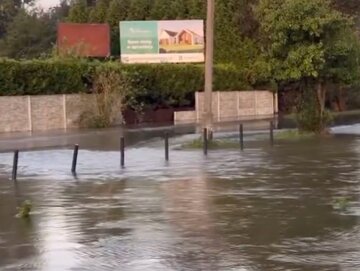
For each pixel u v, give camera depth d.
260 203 17.05
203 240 13.09
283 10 41.34
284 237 13.19
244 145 33.78
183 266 11.23
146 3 72.81
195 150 31.84
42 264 11.56
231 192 18.86
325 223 14.45
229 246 12.55
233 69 66.31
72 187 20.66
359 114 67.00
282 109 71.00
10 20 105.06
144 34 65.00
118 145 35.94
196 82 62.53
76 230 14.27
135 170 24.69
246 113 67.12
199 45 66.19
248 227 14.20
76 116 52.25
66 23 68.31
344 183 20.23
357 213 15.52
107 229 14.29
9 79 48.62
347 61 41.56
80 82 52.81
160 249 12.42
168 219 15.22
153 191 19.33
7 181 22.41
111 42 69.81
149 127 51.69
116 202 17.62
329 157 27.52
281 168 24.14
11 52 85.94
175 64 61.91
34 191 19.98
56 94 51.41
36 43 87.44
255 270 10.89
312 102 39.97
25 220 15.47
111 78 53.34
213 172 23.44
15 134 45.44
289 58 40.97
